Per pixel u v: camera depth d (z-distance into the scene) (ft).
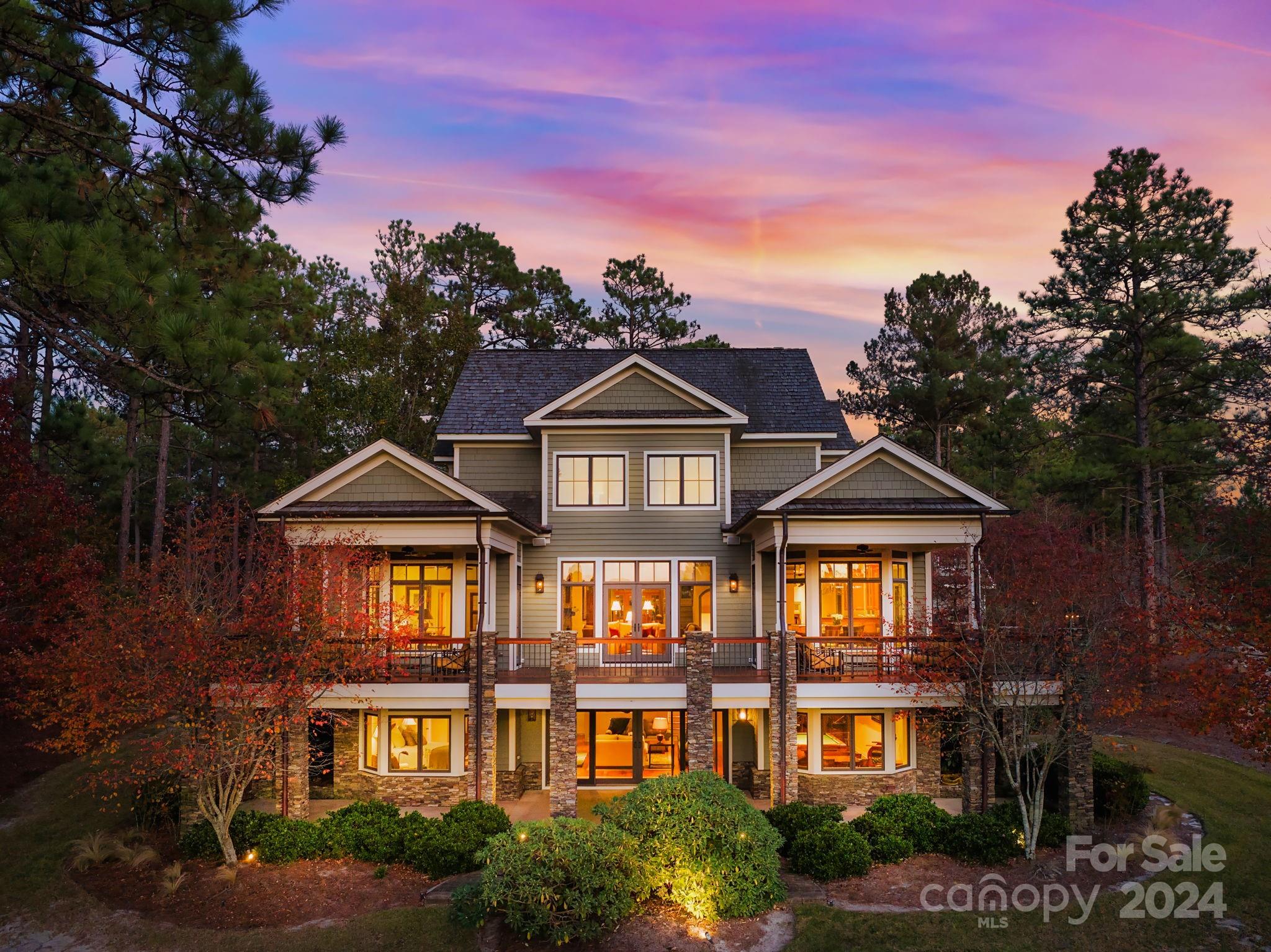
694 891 43.21
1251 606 45.47
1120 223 91.56
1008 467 130.21
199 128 34.40
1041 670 52.85
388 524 58.54
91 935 42.24
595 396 71.10
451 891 45.29
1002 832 49.78
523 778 65.10
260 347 35.35
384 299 117.39
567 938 39.83
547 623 68.54
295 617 50.31
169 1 31.73
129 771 62.54
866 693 56.34
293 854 49.47
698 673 56.18
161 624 49.19
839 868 47.24
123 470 84.23
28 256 30.73
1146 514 89.25
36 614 60.75
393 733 61.87
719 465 69.87
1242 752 69.97
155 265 33.60
